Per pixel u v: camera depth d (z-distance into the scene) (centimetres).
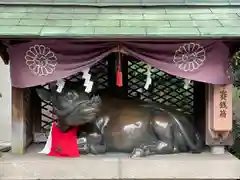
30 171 318
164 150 338
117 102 355
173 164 319
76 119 314
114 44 303
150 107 353
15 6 320
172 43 304
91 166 318
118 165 318
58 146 335
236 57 420
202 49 307
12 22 289
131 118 341
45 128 391
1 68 503
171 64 307
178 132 345
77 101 313
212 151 346
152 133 344
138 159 321
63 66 306
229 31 279
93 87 330
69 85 328
